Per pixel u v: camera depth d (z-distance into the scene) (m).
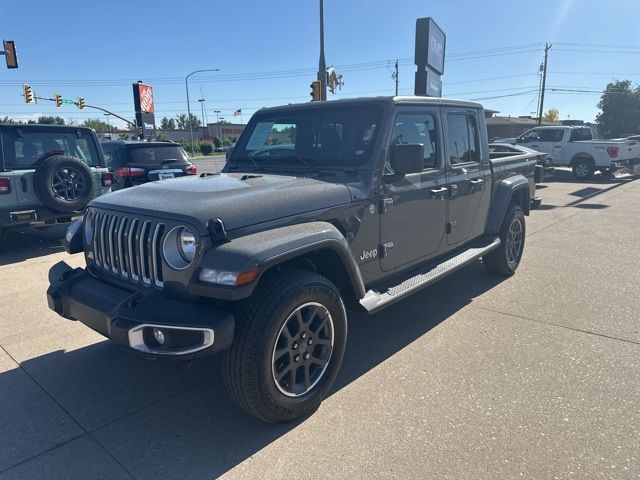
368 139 3.64
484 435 2.79
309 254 3.13
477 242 5.21
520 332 4.22
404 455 2.64
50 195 7.18
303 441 2.78
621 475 2.45
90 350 3.98
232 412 3.09
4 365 3.73
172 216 2.71
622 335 4.14
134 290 2.92
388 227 3.72
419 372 3.54
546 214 10.56
